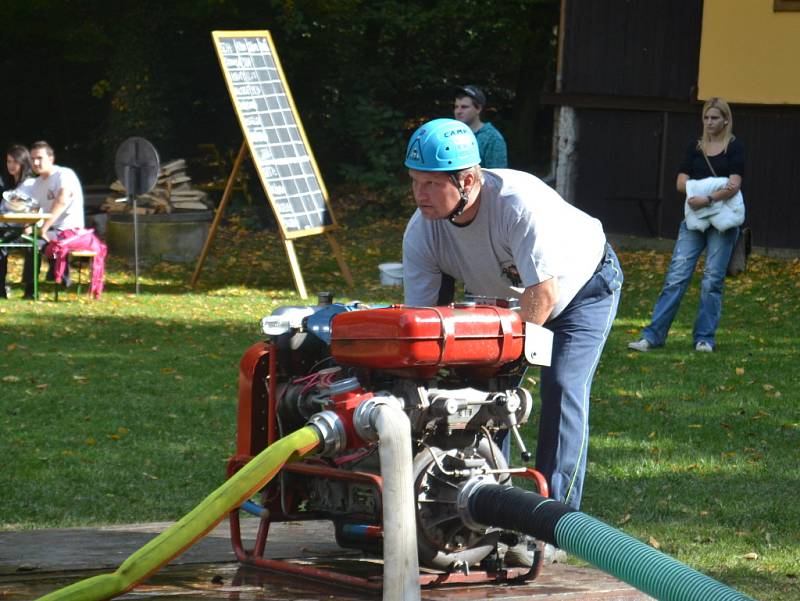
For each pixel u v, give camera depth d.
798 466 9.07
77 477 8.73
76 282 21.22
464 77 37.56
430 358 4.49
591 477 8.73
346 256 25.42
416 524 4.62
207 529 4.18
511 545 4.97
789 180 23.81
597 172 26.94
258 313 17.98
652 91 25.80
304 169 21.05
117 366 13.28
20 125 35.72
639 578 3.97
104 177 32.12
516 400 4.76
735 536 7.32
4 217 18.48
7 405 11.17
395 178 32.62
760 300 18.34
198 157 34.19
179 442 9.90
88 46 32.25
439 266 5.79
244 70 20.72
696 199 13.84
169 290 20.77
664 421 10.55
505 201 5.35
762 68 23.78
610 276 5.81
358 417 4.34
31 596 4.89
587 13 26.50
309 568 5.12
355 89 33.91
